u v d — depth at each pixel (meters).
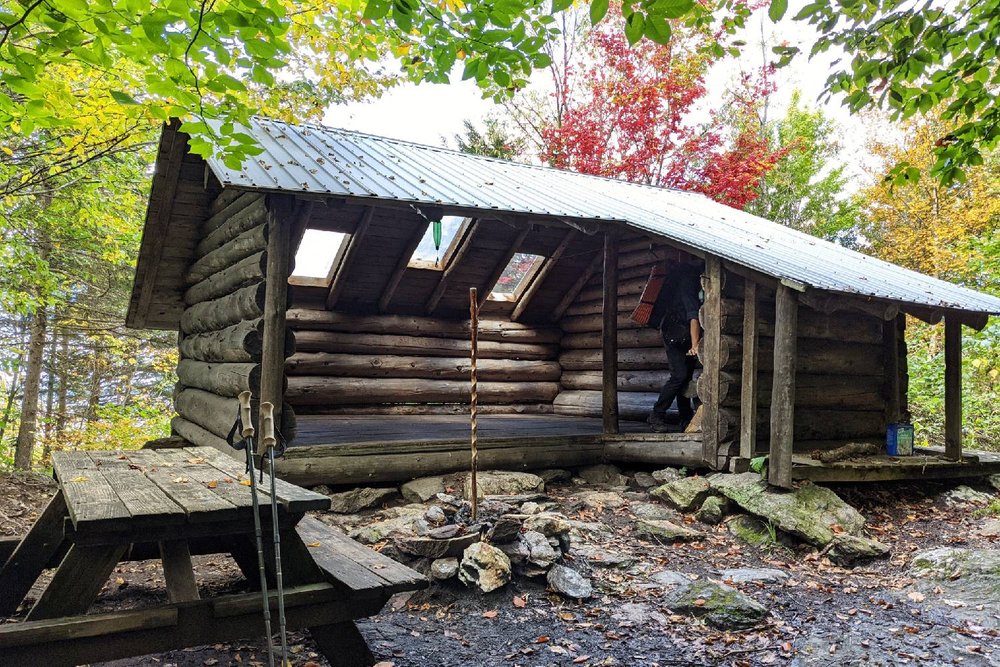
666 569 5.12
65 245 10.73
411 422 8.82
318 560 3.48
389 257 8.89
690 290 7.38
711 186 16.23
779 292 6.24
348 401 9.62
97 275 13.08
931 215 17.81
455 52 3.87
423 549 4.89
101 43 3.08
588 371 10.66
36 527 4.16
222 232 7.52
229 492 3.27
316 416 9.27
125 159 9.70
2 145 8.51
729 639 4.05
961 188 17.20
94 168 9.26
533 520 5.29
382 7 3.39
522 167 10.12
